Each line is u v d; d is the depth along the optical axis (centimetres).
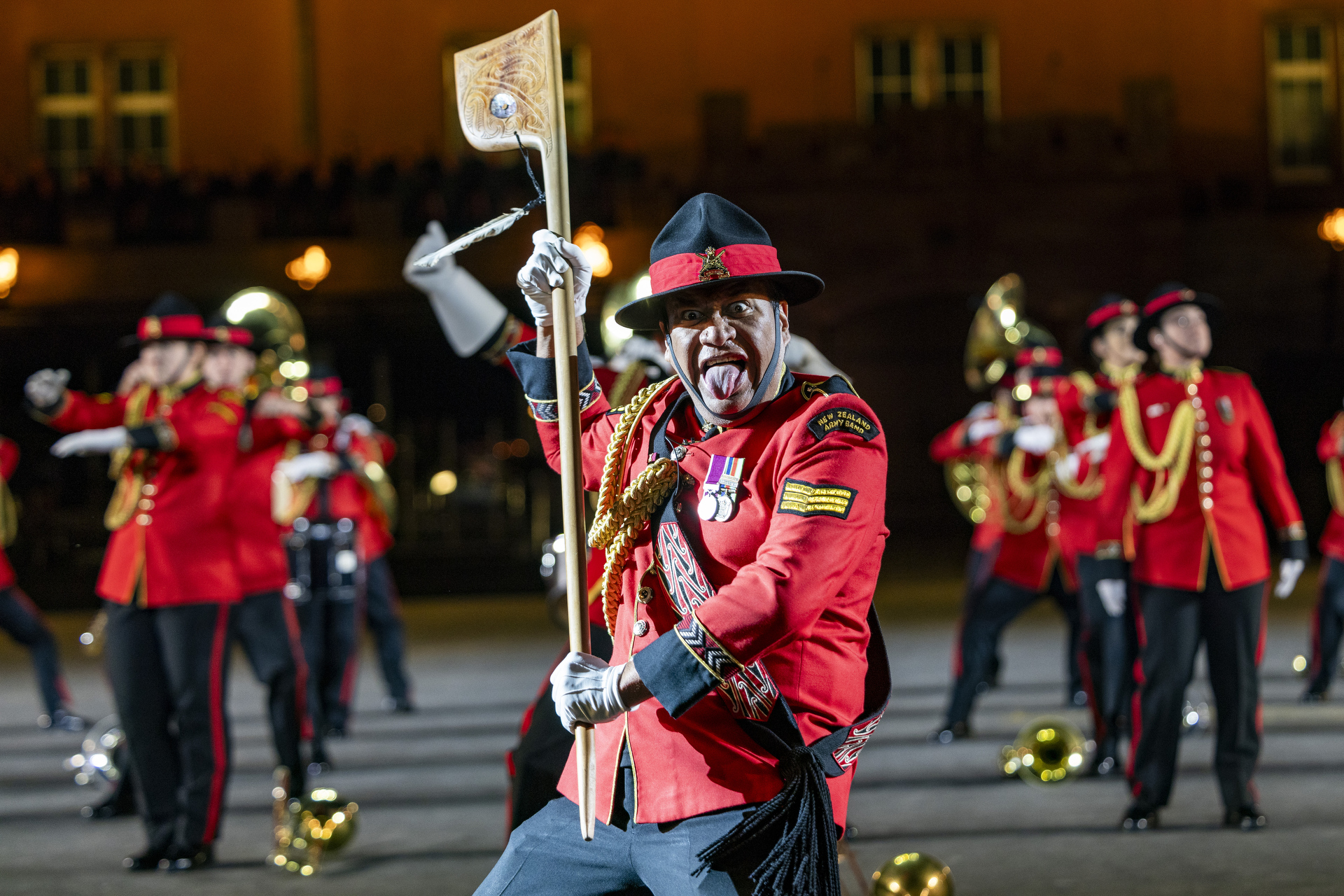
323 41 4338
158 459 1051
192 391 1074
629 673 428
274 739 1155
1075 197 3866
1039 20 4331
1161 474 1066
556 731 647
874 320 3897
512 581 3484
